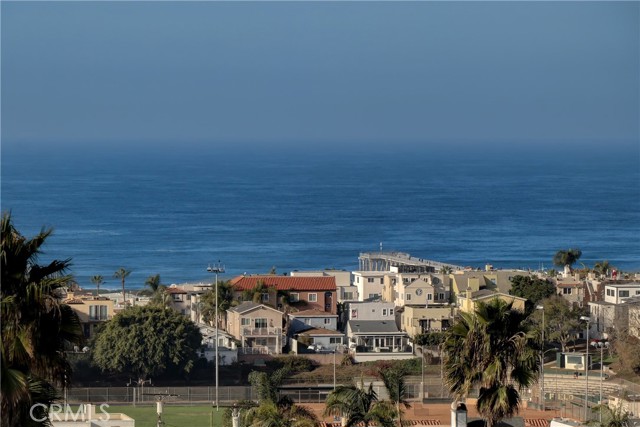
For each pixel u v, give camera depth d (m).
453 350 93.56
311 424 130.75
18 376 59.22
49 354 62.03
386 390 153.62
